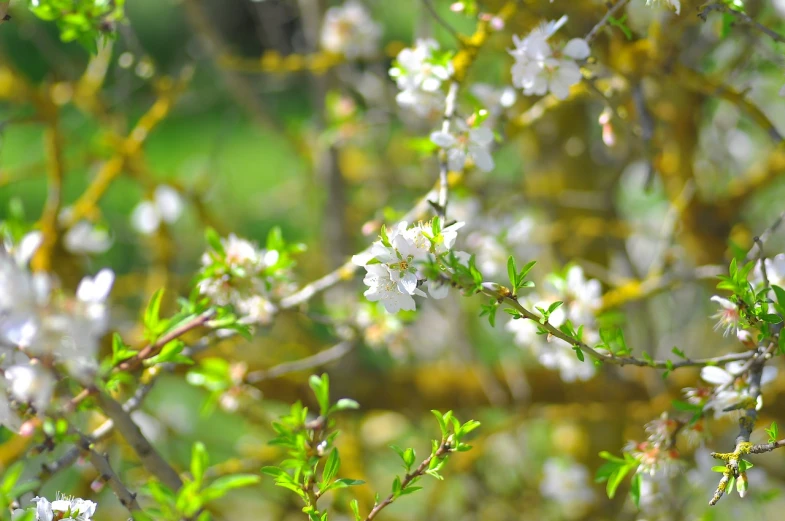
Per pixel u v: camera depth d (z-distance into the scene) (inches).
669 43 34.9
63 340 27.4
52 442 29.6
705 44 41.0
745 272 30.0
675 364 31.1
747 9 39.9
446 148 32.7
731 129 50.2
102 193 45.3
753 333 32.3
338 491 41.2
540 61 32.7
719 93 35.6
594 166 53.8
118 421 30.2
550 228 50.3
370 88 53.5
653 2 32.1
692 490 40.8
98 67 48.5
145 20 124.9
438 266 28.8
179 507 27.7
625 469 32.8
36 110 43.7
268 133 59.0
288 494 44.1
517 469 50.3
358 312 40.0
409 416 47.3
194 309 31.5
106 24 34.0
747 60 40.6
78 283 44.0
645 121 35.5
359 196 61.2
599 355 30.6
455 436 29.9
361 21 47.9
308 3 51.0
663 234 41.4
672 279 39.4
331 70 51.9
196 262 57.4
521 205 50.7
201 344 34.2
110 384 30.2
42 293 27.4
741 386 31.6
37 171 46.7
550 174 53.3
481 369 46.1
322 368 45.4
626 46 35.7
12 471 28.5
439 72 34.1
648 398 45.0
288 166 83.1
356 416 46.9
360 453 46.4
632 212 59.7
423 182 55.1
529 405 45.6
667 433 32.7
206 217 50.1
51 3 33.3
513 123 38.2
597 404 45.0
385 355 57.6
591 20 36.6
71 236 47.6
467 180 44.8
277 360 50.4
